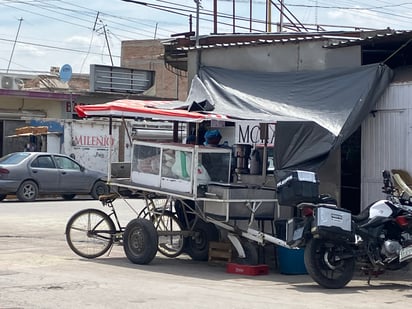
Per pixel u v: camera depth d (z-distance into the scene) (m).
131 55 49.81
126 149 30.05
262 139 12.56
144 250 11.69
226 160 11.75
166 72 47.97
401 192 10.61
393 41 12.53
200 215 11.69
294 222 10.34
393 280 11.09
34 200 24.30
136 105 12.17
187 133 13.69
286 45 13.73
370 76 12.17
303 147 11.65
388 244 10.22
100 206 22.66
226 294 9.32
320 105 12.34
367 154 12.61
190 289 9.60
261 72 13.90
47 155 24.70
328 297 9.42
